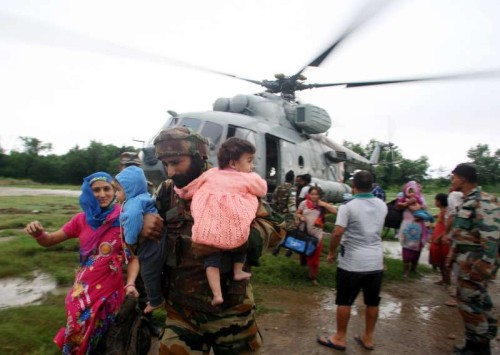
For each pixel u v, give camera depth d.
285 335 4.01
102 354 2.56
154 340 3.63
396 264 7.40
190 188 2.11
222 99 9.75
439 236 6.34
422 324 4.58
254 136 8.34
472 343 3.72
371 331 3.82
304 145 10.19
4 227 8.98
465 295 3.68
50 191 29.83
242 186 2.01
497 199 3.61
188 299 2.08
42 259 6.07
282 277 5.97
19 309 3.96
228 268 2.02
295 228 5.80
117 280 2.70
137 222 2.07
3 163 53.91
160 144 2.16
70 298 2.64
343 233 3.75
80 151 54.31
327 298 5.29
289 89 10.37
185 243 2.10
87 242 2.71
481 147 47.81
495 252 3.51
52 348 3.23
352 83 8.91
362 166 15.39
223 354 2.12
